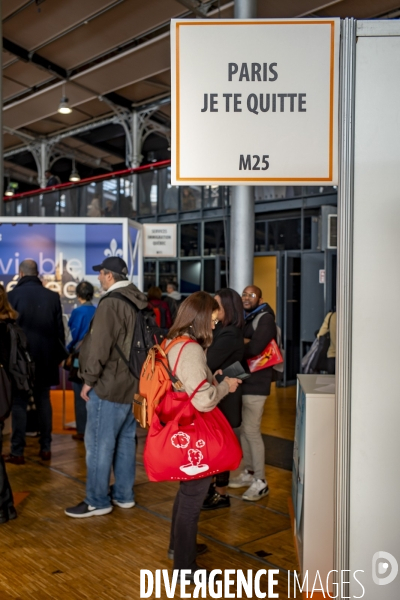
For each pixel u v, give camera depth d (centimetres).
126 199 1361
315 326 943
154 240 912
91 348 368
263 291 1077
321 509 282
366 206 210
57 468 496
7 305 376
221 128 249
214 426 272
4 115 1395
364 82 210
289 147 248
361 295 211
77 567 310
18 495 423
